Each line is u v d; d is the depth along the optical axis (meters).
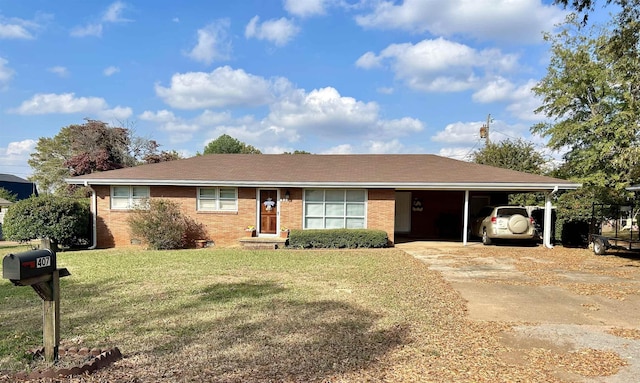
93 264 10.38
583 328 5.23
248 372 3.72
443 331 5.04
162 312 5.79
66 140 38.97
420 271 9.48
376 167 17.14
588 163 19.41
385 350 4.34
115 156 29.42
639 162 13.51
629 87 17.22
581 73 19.70
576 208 15.59
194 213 15.50
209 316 5.59
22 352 4.17
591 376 3.72
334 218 15.63
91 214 15.39
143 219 14.36
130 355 4.14
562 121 21.16
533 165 26.86
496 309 6.18
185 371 3.74
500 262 11.05
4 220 14.22
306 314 5.71
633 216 14.67
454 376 3.69
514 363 4.02
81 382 3.48
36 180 40.44
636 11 8.99
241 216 15.56
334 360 4.03
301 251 13.40
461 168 16.64
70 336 4.73
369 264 10.52
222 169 16.73
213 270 9.46
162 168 16.73
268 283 7.93
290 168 17.03
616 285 8.05
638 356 4.23
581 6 8.10
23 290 7.39
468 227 18.17
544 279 8.62
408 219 19.66
